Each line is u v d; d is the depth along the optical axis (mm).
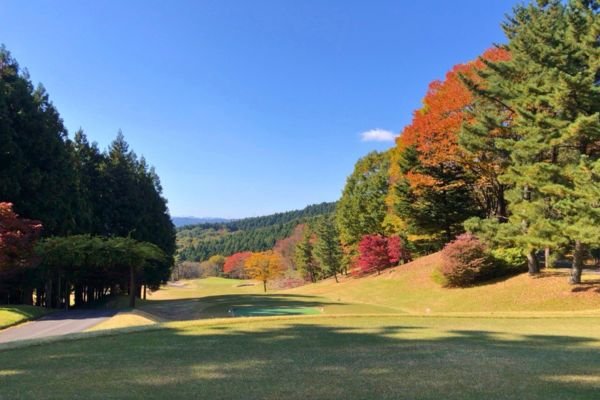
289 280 80062
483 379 6434
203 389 5984
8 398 5672
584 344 9453
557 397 5551
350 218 56469
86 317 20812
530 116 20734
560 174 19766
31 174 26828
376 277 40594
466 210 35688
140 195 43969
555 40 20453
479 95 24000
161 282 47344
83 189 36531
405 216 40062
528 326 12484
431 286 30016
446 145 29469
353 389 5949
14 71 29234
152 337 10500
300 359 7918
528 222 22547
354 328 11953
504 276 26719
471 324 12867
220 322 13008
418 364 7469
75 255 26688
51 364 7758
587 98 18984
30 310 22297
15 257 22359
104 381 6477
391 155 43781
